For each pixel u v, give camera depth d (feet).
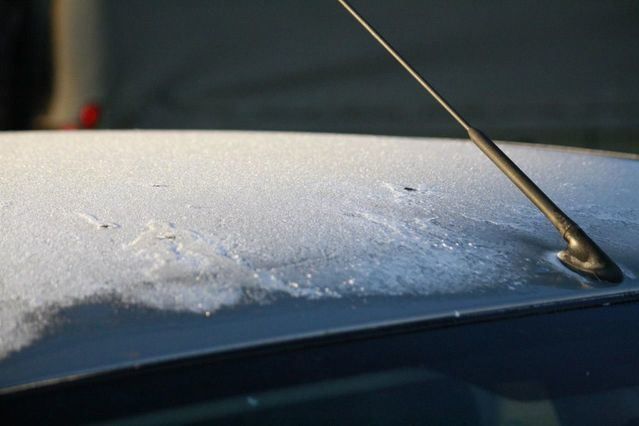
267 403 2.27
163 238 2.60
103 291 2.40
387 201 2.93
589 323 2.52
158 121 9.99
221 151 3.42
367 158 3.38
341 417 2.29
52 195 2.86
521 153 3.69
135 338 2.30
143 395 2.23
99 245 2.56
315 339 2.35
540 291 2.56
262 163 3.24
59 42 9.80
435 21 10.07
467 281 2.56
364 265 2.56
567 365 2.45
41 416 2.18
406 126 10.13
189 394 2.25
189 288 2.42
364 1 10.07
